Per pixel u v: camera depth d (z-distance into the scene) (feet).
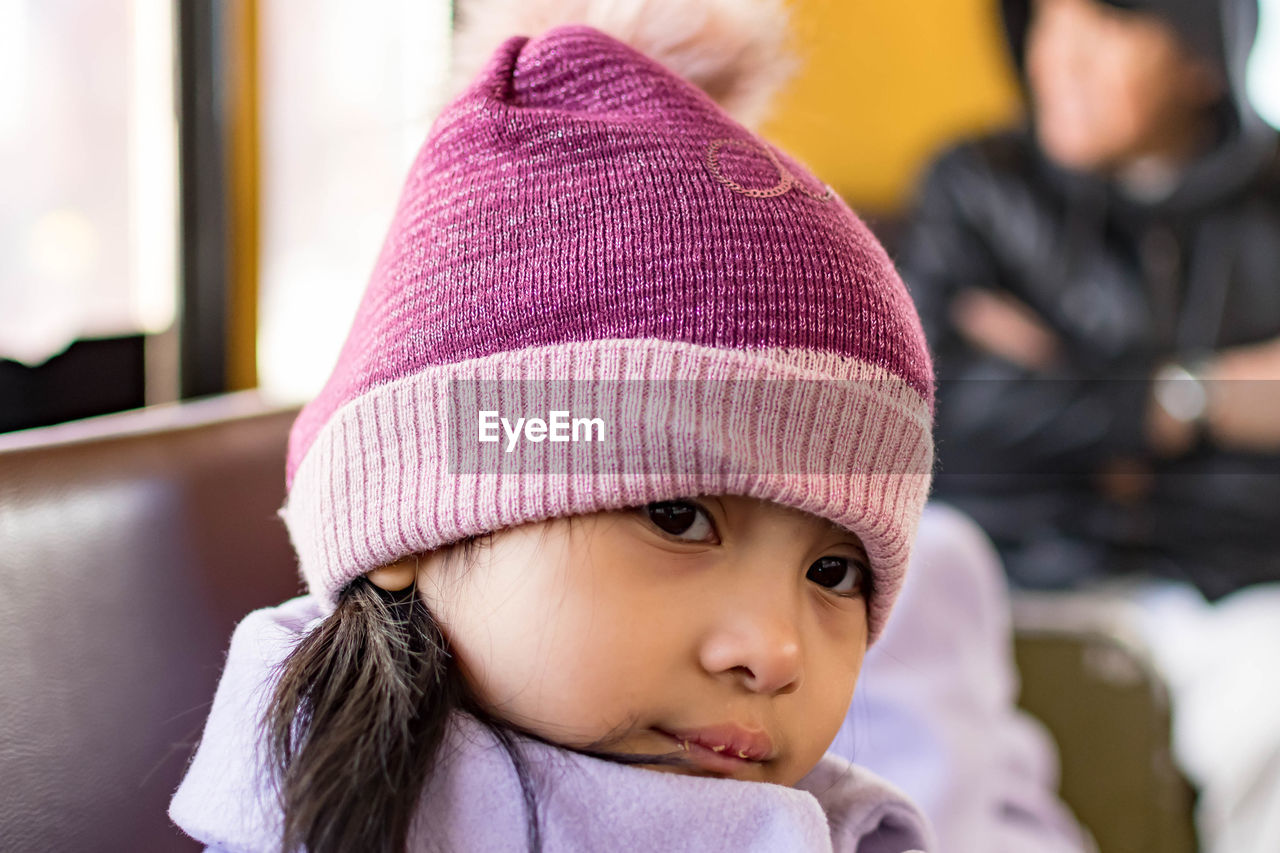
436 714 1.48
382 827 1.42
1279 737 3.55
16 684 1.66
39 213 2.56
